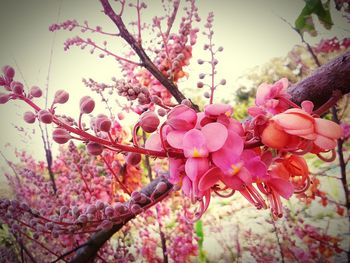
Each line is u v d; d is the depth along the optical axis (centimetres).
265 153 8
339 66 10
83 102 8
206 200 8
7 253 22
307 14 20
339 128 7
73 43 16
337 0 19
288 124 7
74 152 17
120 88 10
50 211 18
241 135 8
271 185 8
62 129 8
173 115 8
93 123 9
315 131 7
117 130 15
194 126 8
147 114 8
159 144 8
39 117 7
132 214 12
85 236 18
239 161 7
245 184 7
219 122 8
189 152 7
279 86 8
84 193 18
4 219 16
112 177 17
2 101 8
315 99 10
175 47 15
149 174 19
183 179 8
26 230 19
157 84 15
